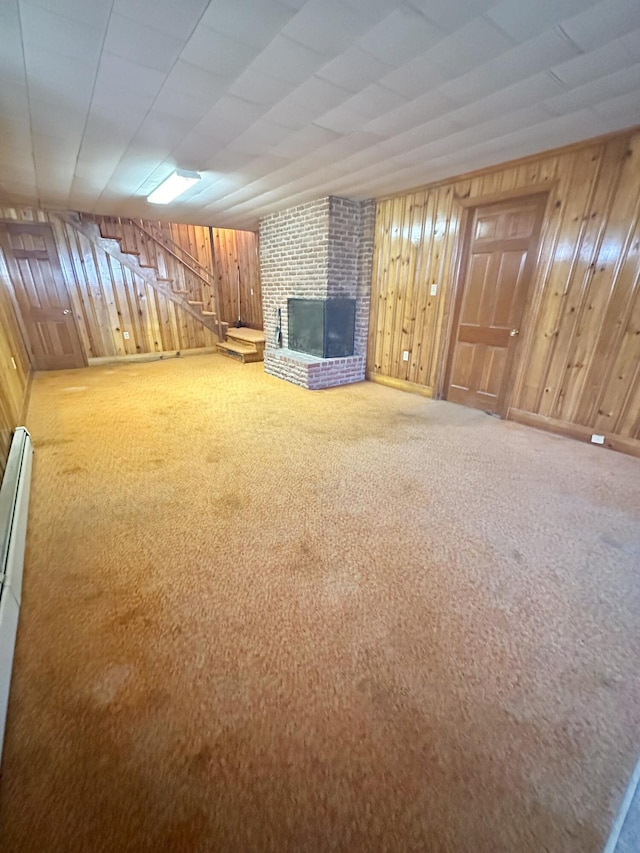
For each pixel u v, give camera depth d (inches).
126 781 38.8
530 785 39.0
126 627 56.1
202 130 97.4
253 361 252.8
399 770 40.1
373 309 188.1
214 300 283.6
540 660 51.9
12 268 208.1
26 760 40.3
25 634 54.5
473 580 65.7
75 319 230.4
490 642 54.4
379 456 112.3
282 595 62.0
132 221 237.0
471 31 58.9
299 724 44.1
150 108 85.4
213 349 288.2
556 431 129.3
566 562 70.2
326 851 34.2
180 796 37.8
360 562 69.6
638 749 42.3
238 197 169.5
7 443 98.7
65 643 53.4
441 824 36.1
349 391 181.0
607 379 114.6
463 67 68.9
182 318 269.9
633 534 78.2
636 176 99.3
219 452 114.4
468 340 152.7
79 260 225.5
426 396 172.1
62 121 92.5
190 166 127.0
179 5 53.2
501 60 66.8
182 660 51.3
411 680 49.1
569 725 44.4
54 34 59.6
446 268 152.1
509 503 88.7
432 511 85.4
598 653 53.1
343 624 56.9
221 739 42.6
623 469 104.7
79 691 47.2
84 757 40.7
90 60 66.8
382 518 82.7
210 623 56.9
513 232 130.0
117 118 90.6
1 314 157.8
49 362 227.0
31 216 206.8
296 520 81.7
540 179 117.8
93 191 164.6
